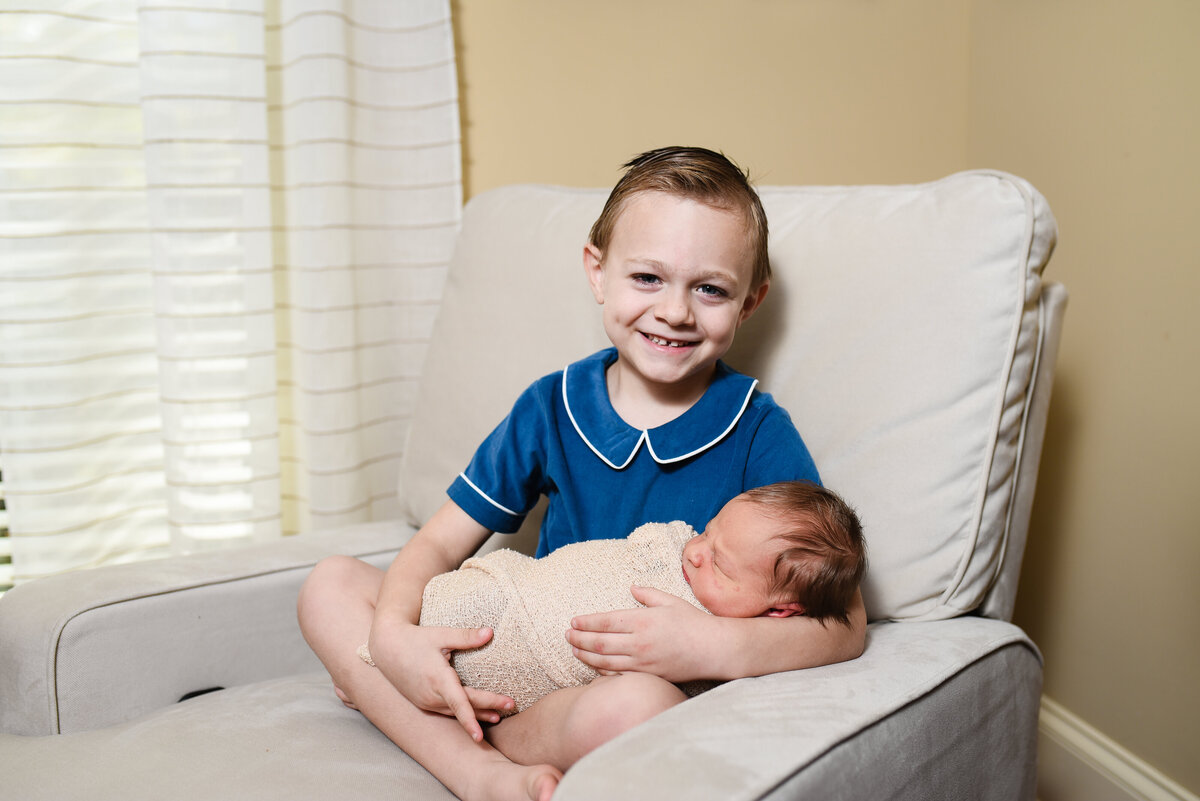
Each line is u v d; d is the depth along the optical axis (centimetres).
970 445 93
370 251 169
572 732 76
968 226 95
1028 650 95
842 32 178
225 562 114
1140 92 126
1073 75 140
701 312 94
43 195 148
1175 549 122
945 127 174
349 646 92
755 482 98
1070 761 142
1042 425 104
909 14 174
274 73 165
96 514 159
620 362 106
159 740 86
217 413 158
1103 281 134
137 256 160
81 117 150
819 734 68
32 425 150
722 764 62
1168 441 123
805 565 82
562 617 86
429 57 167
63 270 150
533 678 86
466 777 79
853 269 102
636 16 177
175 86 147
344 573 98
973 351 93
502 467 106
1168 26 121
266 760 83
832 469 99
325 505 165
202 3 148
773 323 107
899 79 176
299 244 162
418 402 138
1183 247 119
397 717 87
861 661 84
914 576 94
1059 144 144
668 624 79
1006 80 158
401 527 131
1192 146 117
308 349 162
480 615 89
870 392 98
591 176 183
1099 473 136
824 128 180
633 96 180
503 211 138
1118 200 131
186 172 150
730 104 180
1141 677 129
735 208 93
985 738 88
